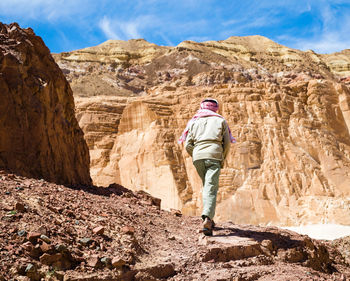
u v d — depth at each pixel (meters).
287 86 49.28
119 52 106.25
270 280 4.68
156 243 5.54
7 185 5.83
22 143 7.91
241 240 5.69
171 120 45.69
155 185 41.38
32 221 4.64
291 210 36.47
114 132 48.12
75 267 4.11
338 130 46.50
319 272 5.65
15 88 8.09
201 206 38.69
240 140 42.53
